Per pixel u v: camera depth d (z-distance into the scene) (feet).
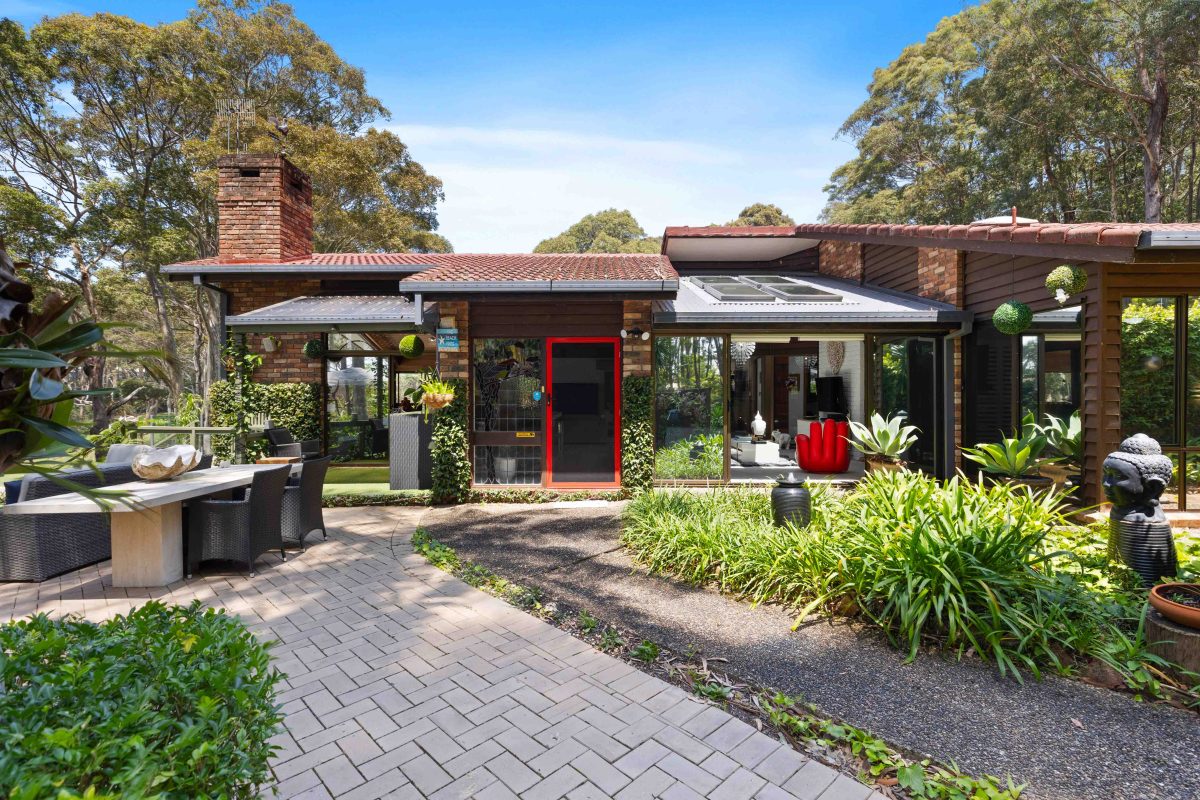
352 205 81.66
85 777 4.09
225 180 38.50
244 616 14.12
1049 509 19.20
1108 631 12.17
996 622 11.69
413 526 23.52
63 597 15.47
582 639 12.85
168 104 75.46
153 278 77.61
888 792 7.86
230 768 4.75
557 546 20.17
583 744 8.87
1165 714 9.70
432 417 29.32
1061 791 7.84
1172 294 21.02
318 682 10.85
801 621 13.41
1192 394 21.58
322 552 19.76
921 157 97.09
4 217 62.80
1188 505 21.70
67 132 74.38
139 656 5.91
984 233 23.85
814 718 9.50
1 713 4.70
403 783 8.03
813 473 32.12
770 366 36.17
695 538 17.31
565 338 29.14
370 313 30.55
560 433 29.25
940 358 30.66
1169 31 62.23
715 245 43.29
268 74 81.61
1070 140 78.64
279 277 37.27
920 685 10.66
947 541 13.10
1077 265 22.07
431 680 10.91
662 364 30.25
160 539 16.33
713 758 8.52
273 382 37.81
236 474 19.11
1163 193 79.15
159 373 4.90
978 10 81.76
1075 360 22.84
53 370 4.48
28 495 17.25
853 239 35.14
